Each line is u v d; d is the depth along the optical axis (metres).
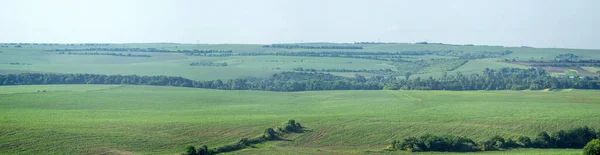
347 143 118.75
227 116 152.62
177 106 176.38
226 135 121.44
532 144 120.06
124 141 111.12
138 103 179.12
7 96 177.25
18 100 169.62
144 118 143.88
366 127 134.12
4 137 107.19
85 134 115.06
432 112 163.25
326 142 119.38
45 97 179.88
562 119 144.75
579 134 121.69
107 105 171.25
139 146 108.25
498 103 184.12
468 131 131.12
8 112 143.88
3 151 98.38
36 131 114.19
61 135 112.44
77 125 125.19
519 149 117.06
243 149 111.06
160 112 160.38
